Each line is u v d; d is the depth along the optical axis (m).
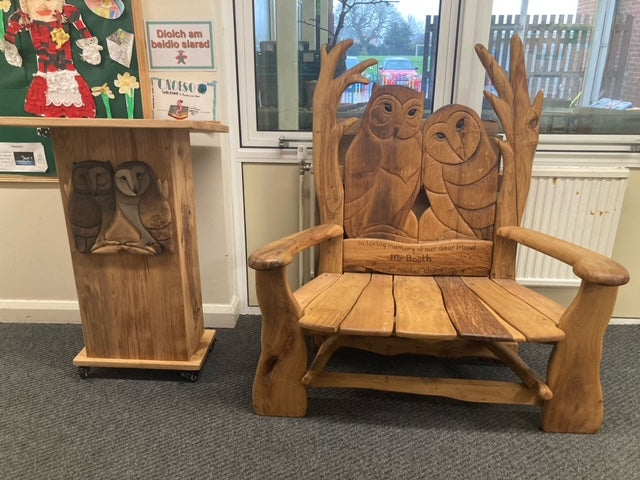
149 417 1.15
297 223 1.65
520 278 1.59
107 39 1.36
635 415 1.16
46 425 1.12
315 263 1.53
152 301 1.25
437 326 0.95
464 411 1.19
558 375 1.03
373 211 1.33
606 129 1.53
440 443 1.06
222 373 1.36
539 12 1.44
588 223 1.50
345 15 1.47
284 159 1.58
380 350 1.23
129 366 1.30
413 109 1.29
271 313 1.06
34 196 1.56
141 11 1.35
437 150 1.30
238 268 1.72
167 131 1.10
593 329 0.98
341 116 1.57
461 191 1.31
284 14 1.46
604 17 1.43
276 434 1.09
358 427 1.12
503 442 1.06
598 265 0.93
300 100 1.55
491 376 1.36
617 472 0.97
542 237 1.15
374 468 0.98
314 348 1.45
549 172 1.45
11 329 1.64
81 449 1.04
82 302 1.26
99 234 1.18
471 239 1.32
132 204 1.15
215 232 1.57
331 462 1.00
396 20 1.47
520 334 0.94
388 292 1.17
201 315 1.43
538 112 1.25
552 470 0.98
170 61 1.39
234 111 1.54
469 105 1.51
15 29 1.35
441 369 1.40
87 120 0.98
